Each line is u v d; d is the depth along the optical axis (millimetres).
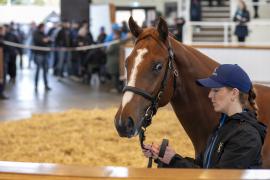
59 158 5754
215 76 2258
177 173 1700
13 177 1704
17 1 23344
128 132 2797
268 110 3180
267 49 9578
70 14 17484
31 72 18984
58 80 15984
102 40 15422
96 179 1664
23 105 11102
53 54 17047
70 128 7484
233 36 14641
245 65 9727
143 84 2875
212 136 2367
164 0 22672
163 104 3066
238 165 2109
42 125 7824
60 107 10750
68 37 15359
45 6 22625
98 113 8852
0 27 12539
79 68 15734
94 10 19062
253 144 2127
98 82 15828
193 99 3184
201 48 9859
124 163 5527
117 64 13430
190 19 14898
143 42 2990
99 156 5852
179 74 3158
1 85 12062
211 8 17000
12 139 6781
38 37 13562
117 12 22828
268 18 16859
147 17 20672
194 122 3234
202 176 1661
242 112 2230
